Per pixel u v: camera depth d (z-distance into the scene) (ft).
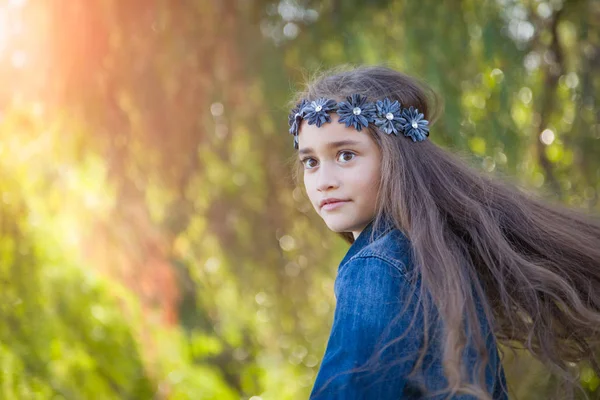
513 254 4.75
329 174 4.66
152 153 11.35
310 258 12.40
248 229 12.32
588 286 4.94
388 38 11.21
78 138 10.88
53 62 10.61
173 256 12.08
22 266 9.70
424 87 5.50
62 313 10.18
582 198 10.82
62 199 10.82
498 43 10.66
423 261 4.29
